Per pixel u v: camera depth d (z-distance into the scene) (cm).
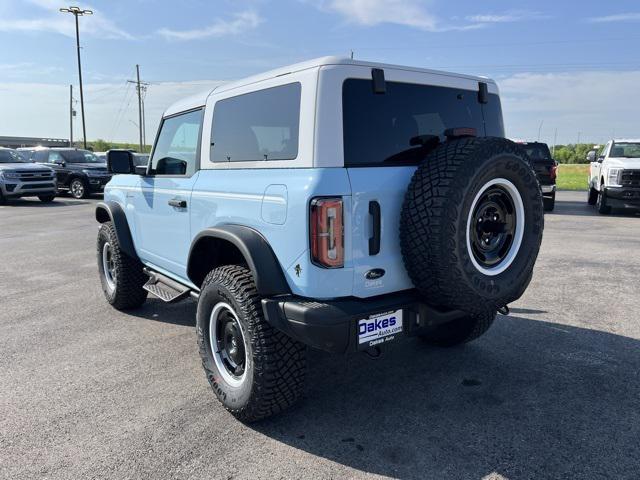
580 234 1023
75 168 1952
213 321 333
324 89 271
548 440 290
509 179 284
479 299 280
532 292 595
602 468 264
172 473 265
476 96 352
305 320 263
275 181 285
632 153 1393
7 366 404
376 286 283
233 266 323
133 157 448
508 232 297
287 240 276
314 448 287
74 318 525
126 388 364
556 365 393
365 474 263
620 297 571
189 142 390
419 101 314
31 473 266
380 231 279
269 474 263
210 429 308
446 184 260
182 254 401
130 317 527
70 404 341
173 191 400
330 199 262
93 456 281
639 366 390
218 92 355
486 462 271
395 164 296
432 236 262
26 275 716
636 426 304
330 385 366
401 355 418
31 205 1714
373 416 321
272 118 299
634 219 1273
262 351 292
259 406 300
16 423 316
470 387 359
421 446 287
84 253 881
